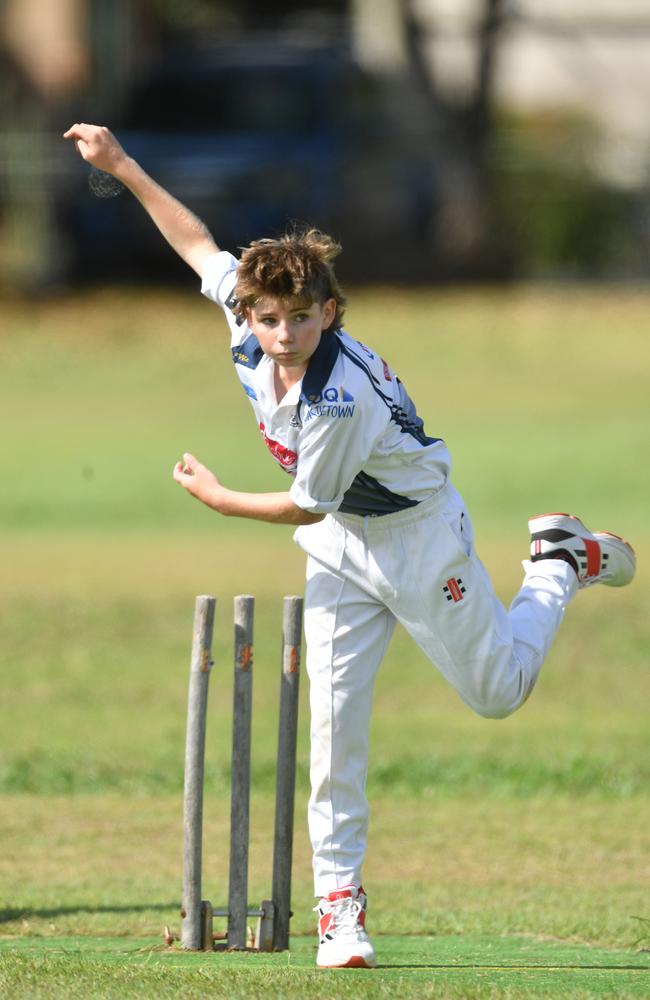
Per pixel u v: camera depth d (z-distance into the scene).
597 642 45.44
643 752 34.38
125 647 44.62
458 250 104.50
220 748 35.12
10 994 15.11
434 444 17.48
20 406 82.00
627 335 93.31
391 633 18.22
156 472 71.12
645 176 111.06
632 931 20.92
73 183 96.44
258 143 91.44
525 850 26.70
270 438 17.11
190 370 87.62
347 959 17.44
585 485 67.44
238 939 18.88
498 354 89.62
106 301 96.62
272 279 15.86
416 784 31.92
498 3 103.44
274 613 49.06
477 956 18.98
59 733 35.81
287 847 18.86
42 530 63.09
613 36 121.31
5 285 97.25
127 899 23.25
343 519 17.64
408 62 101.75
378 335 91.69
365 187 99.56
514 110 119.44
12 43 96.88
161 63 100.19
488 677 17.92
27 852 26.50
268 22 136.25
